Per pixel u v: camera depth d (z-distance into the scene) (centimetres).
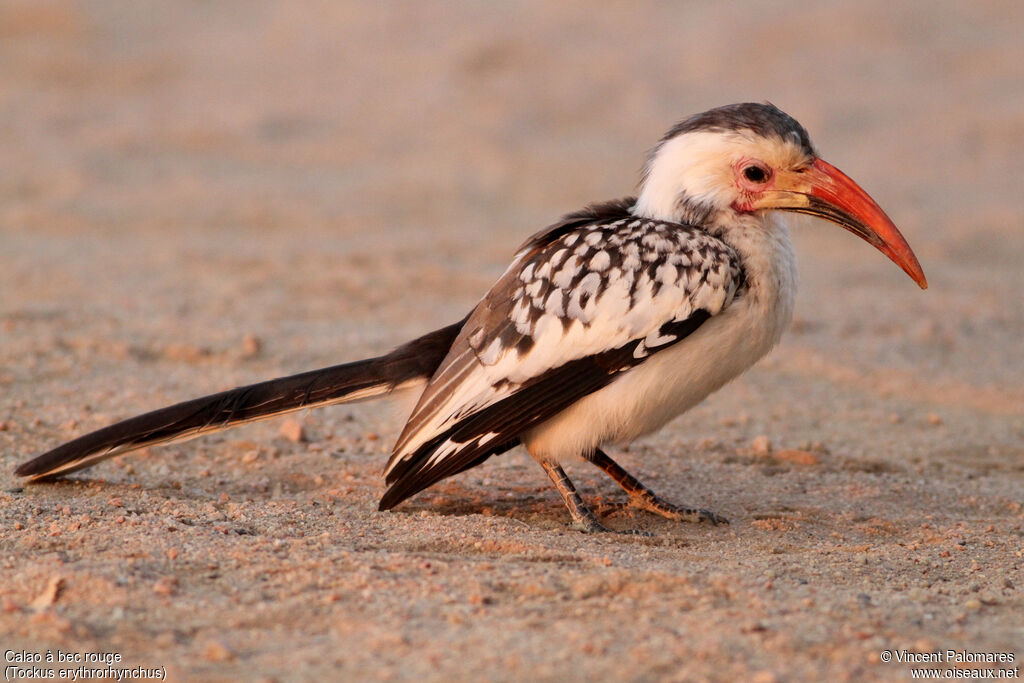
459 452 910
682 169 954
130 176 2622
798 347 1614
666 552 863
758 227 939
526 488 1058
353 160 2806
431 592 734
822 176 945
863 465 1169
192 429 966
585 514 945
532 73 3397
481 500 1022
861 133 2919
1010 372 1534
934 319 1761
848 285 1958
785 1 3834
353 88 3362
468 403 908
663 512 992
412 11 3944
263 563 780
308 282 1853
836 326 1714
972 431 1307
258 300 1733
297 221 2298
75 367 1346
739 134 936
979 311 1808
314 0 4138
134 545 813
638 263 885
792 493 1070
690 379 903
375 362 975
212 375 1352
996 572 846
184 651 647
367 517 935
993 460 1205
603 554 838
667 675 621
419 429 925
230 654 640
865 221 940
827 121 2975
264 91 3353
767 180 942
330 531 886
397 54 3606
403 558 802
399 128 3041
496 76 3391
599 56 3488
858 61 3384
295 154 2856
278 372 1379
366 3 4031
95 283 1784
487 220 2323
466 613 700
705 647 653
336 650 649
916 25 3650
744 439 1243
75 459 963
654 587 744
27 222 2223
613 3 3900
